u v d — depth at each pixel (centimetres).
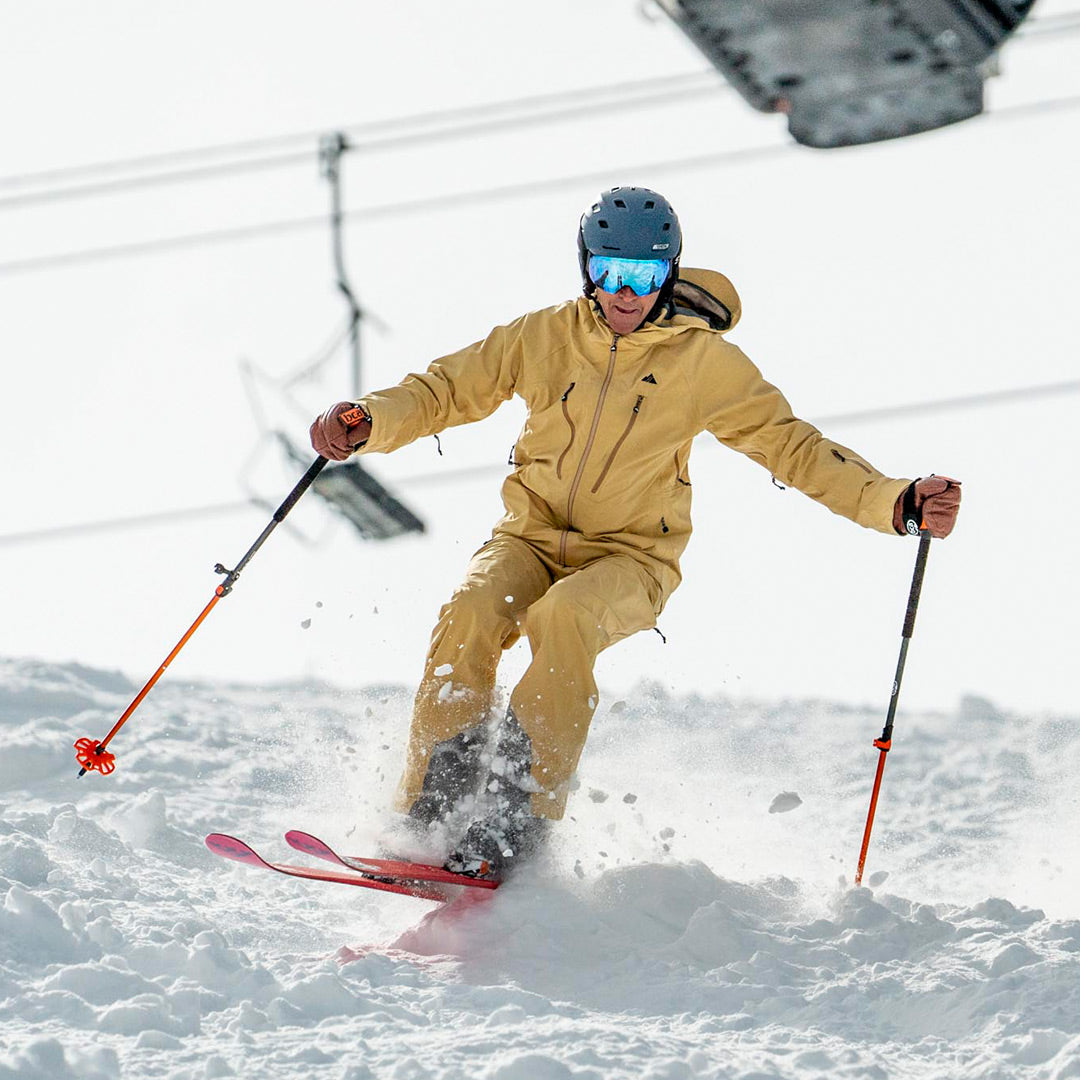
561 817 1702
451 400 1855
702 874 1745
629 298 1767
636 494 1833
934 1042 1374
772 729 3188
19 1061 1191
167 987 1417
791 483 1834
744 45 1781
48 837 1875
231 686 3388
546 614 1717
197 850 1988
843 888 1795
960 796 2766
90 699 3005
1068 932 1586
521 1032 1329
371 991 1434
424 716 1756
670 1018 1428
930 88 1803
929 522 1762
